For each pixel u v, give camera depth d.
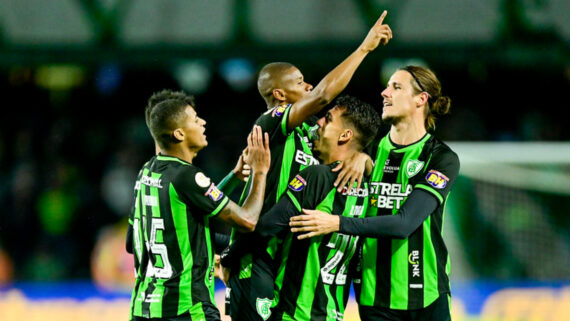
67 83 41.50
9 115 40.44
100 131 40.00
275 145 15.46
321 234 14.70
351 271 15.59
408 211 14.58
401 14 35.59
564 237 25.89
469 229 26.00
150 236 14.85
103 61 36.50
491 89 40.59
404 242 15.23
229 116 40.28
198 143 15.02
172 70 40.88
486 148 26.28
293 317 14.79
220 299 26.55
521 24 35.38
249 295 15.12
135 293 15.19
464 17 35.53
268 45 36.03
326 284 14.96
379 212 15.34
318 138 15.50
